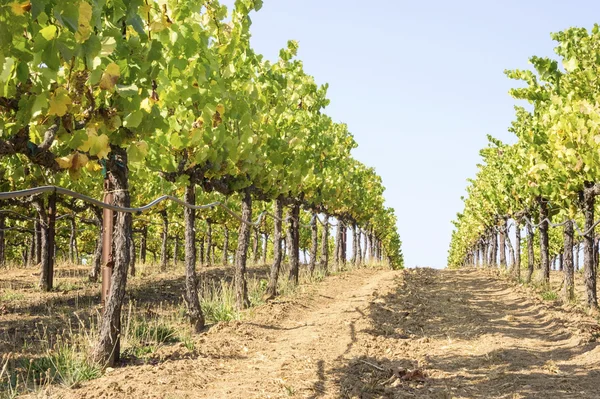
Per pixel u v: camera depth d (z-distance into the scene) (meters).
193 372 6.61
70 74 4.53
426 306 13.32
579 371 6.86
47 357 7.00
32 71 4.47
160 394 5.60
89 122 4.97
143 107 5.70
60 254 34.66
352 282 19.41
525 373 6.86
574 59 12.26
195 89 8.23
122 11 5.12
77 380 6.18
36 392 5.70
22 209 17.45
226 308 11.48
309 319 11.13
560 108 12.61
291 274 16.86
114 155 6.83
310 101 16.62
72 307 11.97
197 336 9.12
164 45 7.65
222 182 11.75
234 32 9.70
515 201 19.45
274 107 13.21
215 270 22.19
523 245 39.56
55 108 4.25
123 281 7.09
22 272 19.94
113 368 6.80
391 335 9.57
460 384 6.48
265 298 14.03
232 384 6.20
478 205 29.52
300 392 5.85
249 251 44.78
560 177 12.77
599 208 19.22
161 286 16.27
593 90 12.14
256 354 7.89
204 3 9.43
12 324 9.88
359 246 30.88
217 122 9.18
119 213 7.10
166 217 23.12
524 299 14.55
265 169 12.87
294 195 16.11
